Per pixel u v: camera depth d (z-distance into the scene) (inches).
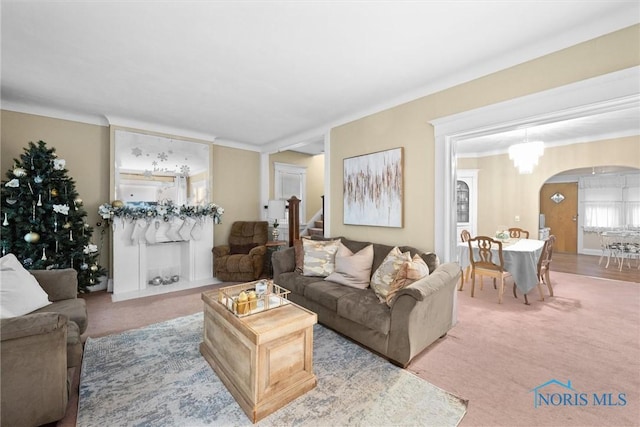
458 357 88.2
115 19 74.7
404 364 81.7
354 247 134.2
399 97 126.2
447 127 109.6
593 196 287.7
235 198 214.4
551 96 85.0
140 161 164.9
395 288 91.3
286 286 127.8
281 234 231.5
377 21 75.9
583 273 203.2
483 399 68.8
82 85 115.7
